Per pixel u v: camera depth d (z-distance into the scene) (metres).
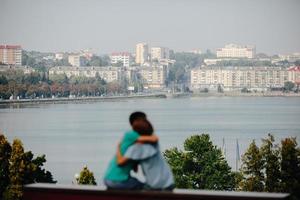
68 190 7.38
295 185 21.28
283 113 60.72
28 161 20.80
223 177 28.12
